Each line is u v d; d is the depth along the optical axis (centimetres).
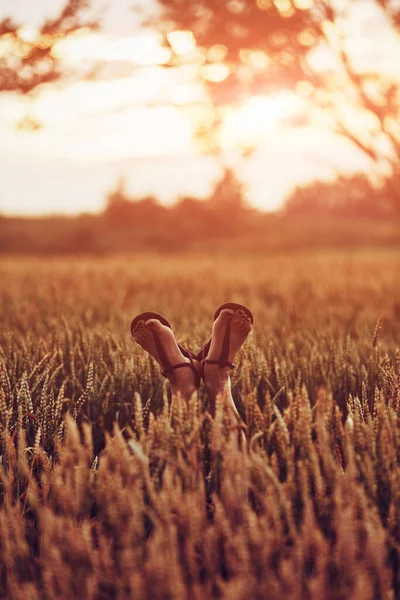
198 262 1853
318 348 338
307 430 193
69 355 334
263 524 155
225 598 138
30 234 7512
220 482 192
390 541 170
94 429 268
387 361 270
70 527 163
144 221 8619
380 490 186
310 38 971
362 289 784
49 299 638
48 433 231
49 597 152
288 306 562
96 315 539
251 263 1755
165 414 200
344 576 151
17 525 166
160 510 162
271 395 280
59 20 647
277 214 9631
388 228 7675
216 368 257
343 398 283
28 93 673
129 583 155
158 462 192
